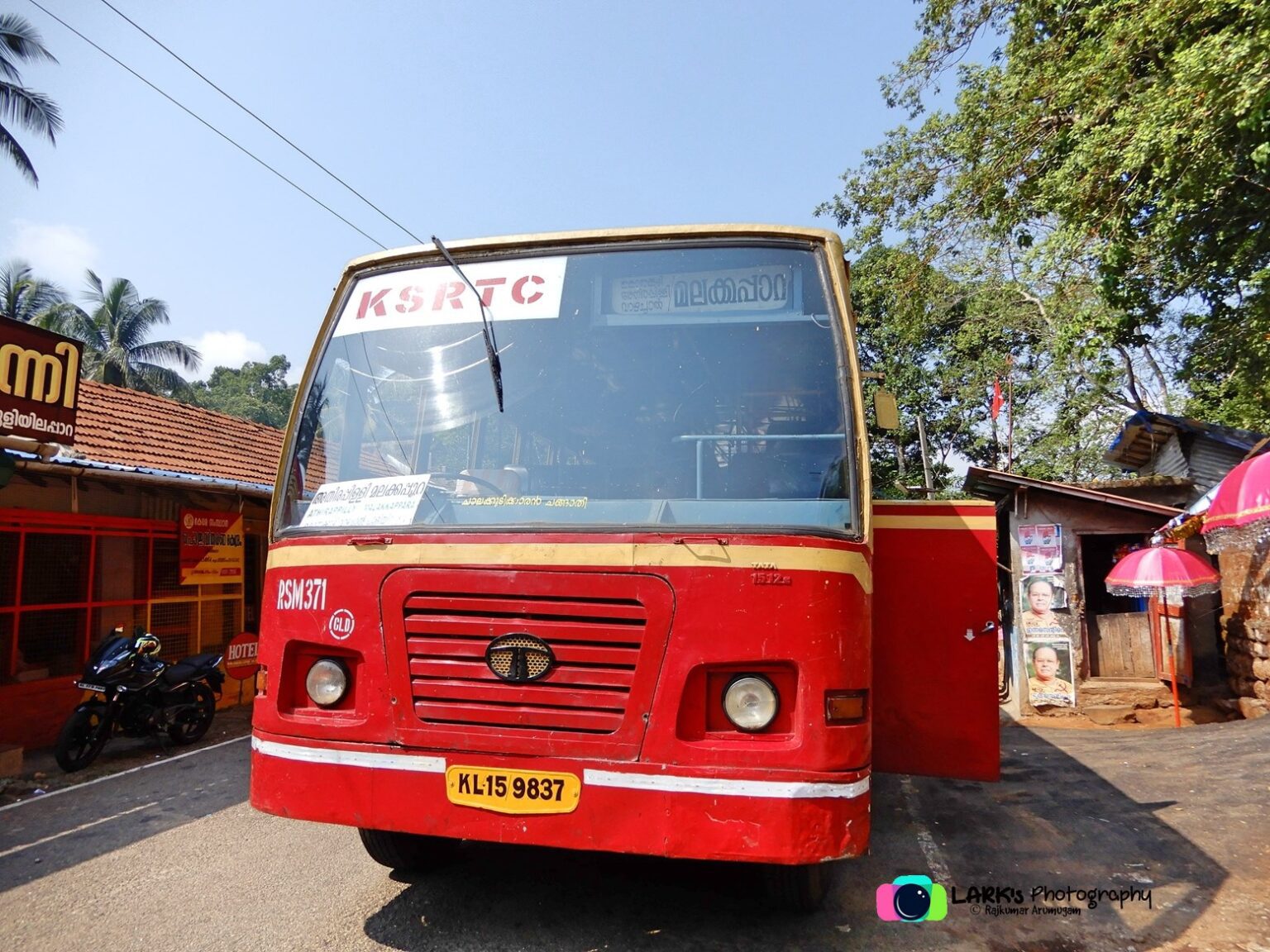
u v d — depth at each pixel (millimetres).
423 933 3807
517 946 3664
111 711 7828
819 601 3051
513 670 3178
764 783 2957
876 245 14984
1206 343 10375
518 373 3771
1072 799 6227
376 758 3277
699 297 3729
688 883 4359
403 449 3828
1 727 8062
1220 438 12875
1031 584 12344
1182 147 7152
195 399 39219
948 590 4016
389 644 3326
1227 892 4266
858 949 3666
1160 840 5145
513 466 3637
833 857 2924
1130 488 13484
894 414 4332
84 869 4949
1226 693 11781
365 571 3402
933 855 4938
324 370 4066
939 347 23469
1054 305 13133
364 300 4141
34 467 7578
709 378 3584
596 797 3055
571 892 4246
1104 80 8688
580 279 3850
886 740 3965
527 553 3234
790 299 3662
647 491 3412
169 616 10250
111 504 9672
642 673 3080
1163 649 12219
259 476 11961
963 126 12062
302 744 3385
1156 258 9086
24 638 8547
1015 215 11258
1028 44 10875
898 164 14016
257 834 5539
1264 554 10477
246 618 11953
